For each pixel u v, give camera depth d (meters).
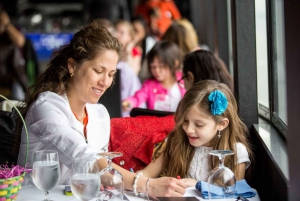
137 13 9.24
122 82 5.62
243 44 3.59
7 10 11.57
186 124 2.89
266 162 2.94
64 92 2.94
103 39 2.83
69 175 2.91
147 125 3.43
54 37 10.62
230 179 2.54
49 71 2.98
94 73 2.84
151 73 4.96
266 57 3.76
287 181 2.34
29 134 2.93
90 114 3.12
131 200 2.61
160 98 4.94
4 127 3.53
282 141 3.11
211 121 2.85
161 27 8.93
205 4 9.23
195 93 2.86
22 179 2.52
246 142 3.10
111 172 2.47
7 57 7.69
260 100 3.84
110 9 9.43
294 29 2.15
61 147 2.74
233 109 2.94
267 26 3.49
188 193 2.70
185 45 5.91
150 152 3.32
